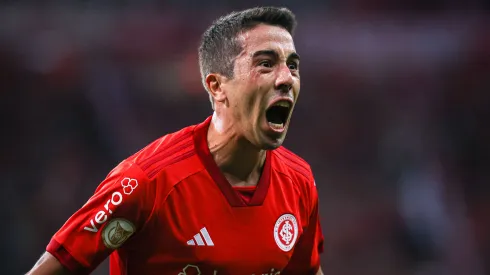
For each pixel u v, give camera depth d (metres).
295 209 9.60
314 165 47.19
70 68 41.22
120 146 40.62
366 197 44.50
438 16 47.06
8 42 40.81
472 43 46.84
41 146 39.38
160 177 8.77
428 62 47.22
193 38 43.97
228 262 8.88
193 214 8.82
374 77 47.62
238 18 8.91
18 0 41.41
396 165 45.66
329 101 47.75
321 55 47.22
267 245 9.12
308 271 10.19
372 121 47.59
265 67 8.68
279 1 46.50
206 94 43.31
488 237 41.38
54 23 41.66
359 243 40.81
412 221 40.44
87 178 39.00
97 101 40.94
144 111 42.41
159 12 44.06
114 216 8.55
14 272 33.69
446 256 39.34
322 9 46.97
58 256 8.52
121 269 9.25
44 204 37.00
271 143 8.88
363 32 47.12
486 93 47.03
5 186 37.09
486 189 44.97
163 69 43.09
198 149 9.16
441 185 43.81
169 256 8.81
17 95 40.19
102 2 42.97
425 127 47.03
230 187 9.04
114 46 42.53
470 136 46.69
